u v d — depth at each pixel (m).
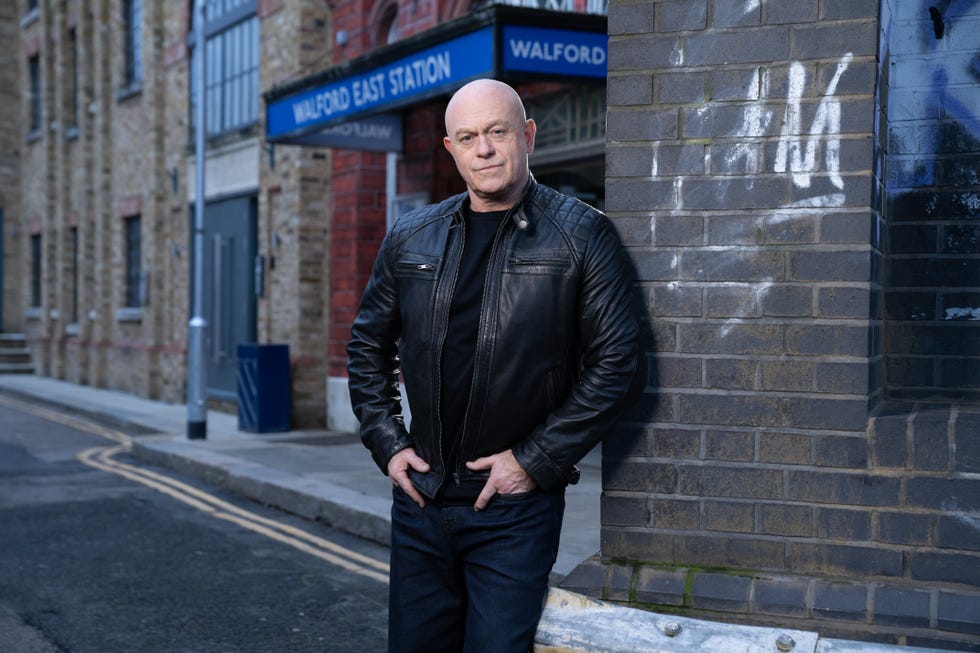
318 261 12.42
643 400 3.29
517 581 2.60
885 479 3.05
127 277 18.91
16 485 9.08
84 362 20.64
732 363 3.19
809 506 3.12
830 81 3.09
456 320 2.68
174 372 16.27
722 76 3.20
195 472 9.72
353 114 8.97
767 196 3.15
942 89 3.33
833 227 3.08
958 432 2.98
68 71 21.81
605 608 2.71
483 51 7.25
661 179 3.26
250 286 14.05
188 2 15.98
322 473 8.84
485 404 2.63
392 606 2.83
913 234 3.37
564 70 7.32
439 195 10.57
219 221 14.88
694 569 3.22
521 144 2.67
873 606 2.99
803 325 3.12
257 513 8.01
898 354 3.39
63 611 5.27
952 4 3.31
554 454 2.59
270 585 5.84
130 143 18.34
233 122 14.60
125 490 8.91
